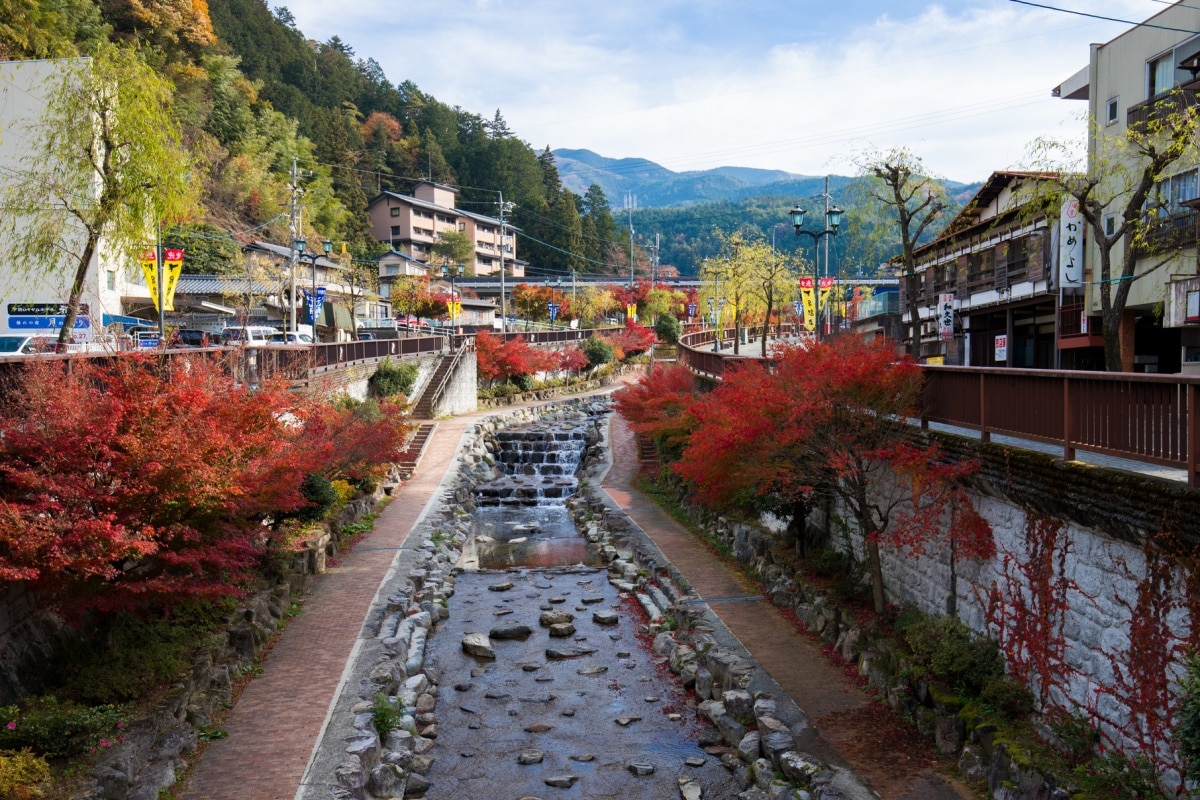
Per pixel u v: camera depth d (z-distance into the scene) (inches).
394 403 1194.0
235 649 535.2
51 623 441.7
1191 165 794.2
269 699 490.3
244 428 504.1
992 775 378.9
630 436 1656.0
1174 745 313.6
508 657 652.1
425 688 573.0
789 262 2160.4
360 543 888.3
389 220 4037.9
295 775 399.9
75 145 687.7
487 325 3006.9
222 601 563.8
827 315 2132.1
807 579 665.6
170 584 417.4
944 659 441.4
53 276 1096.8
